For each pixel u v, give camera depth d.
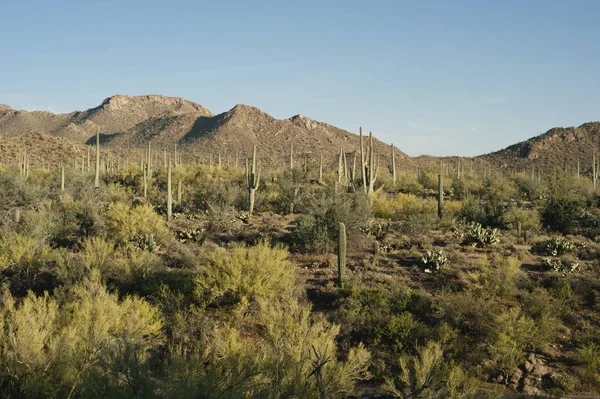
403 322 13.28
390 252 20.89
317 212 21.97
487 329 13.27
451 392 10.17
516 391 11.62
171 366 7.87
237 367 7.57
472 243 22.11
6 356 8.70
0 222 22.31
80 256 17.23
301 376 8.03
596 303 15.14
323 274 17.75
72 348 8.98
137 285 14.96
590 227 26.14
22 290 15.22
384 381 11.59
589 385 11.77
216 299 13.75
